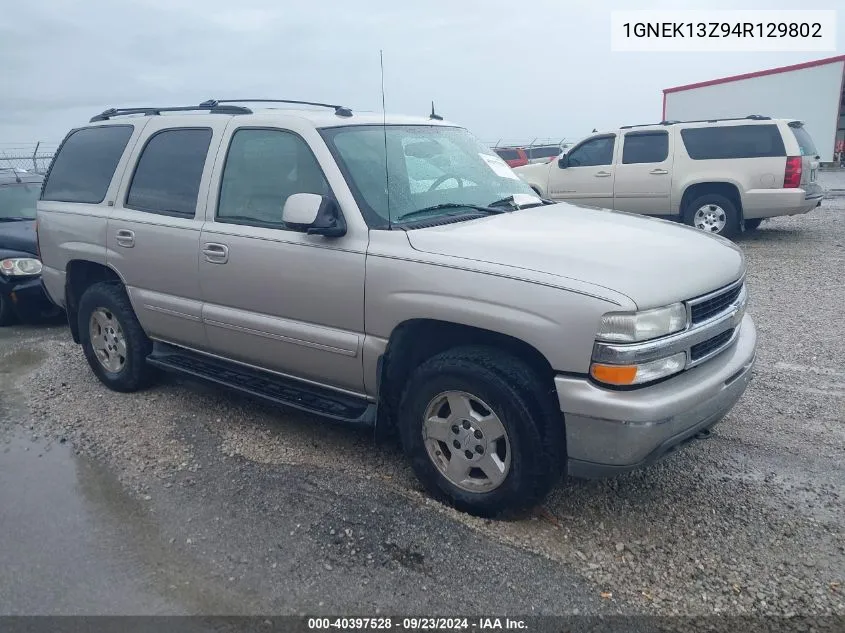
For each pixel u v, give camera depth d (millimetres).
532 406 3295
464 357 3461
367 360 3826
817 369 5555
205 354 4840
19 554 3455
